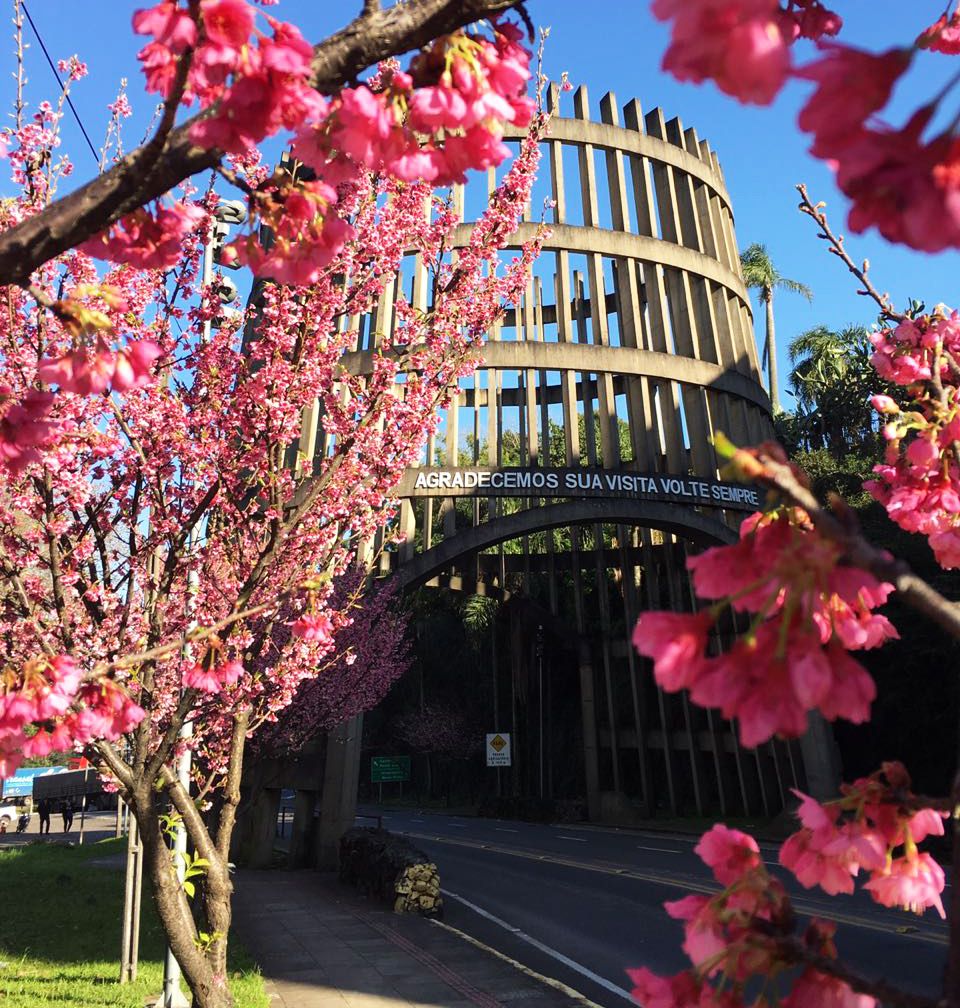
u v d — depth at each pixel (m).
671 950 10.25
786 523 1.00
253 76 1.41
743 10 0.74
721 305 29.92
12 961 9.66
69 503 5.56
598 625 34.31
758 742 0.89
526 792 38.09
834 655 0.91
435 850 22.33
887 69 0.72
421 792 49.03
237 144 1.48
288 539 6.46
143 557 5.99
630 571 32.09
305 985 8.68
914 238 0.72
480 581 33.88
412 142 1.58
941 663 19.39
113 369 1.79
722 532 26.39
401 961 9.73
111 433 5.71
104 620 5.72
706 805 29.89
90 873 18.36
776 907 1.19
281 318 6.02
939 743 21.81
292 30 1.43
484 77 1.51
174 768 7.21
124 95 5.80
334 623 6.75
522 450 25.86
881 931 10.02
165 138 1.52
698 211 31.16
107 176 1.58
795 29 1.59
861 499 22.20
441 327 6.86
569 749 37.12
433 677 45.62
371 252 6.51
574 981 9.08
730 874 1.30
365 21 1.50
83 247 1.83
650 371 26.61
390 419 6.70
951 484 1.98
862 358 30.42
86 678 2.34
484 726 43.06
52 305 1.74
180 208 1.86
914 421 2.00
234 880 17.73
